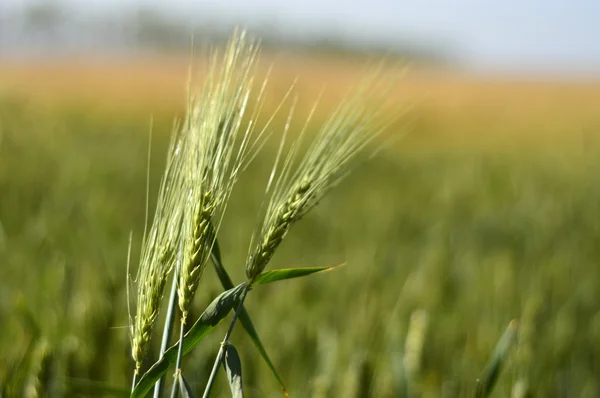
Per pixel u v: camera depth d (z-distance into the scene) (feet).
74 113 22.95
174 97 32.30
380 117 3.38
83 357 4.38
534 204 11.62
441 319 6.11
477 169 16.24
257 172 13.96
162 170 13.73
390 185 14.49
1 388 4.06
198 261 3.31
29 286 5.89
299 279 6.85
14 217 8.51
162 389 3.42
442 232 9.77
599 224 10.35
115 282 4.66
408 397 4.31
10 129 13.10
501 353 3.89
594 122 30.35
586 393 5.04
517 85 62.44
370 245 8.98
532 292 6.31
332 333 5.28
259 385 4.74
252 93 3.37
